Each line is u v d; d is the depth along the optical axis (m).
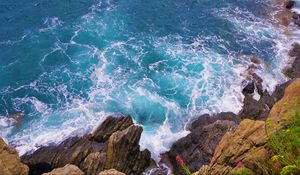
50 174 16.20
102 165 21.48
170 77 29.25
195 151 22.89
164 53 31.53
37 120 25.53
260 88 28.09
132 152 21.94
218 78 29.16
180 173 22.41
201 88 28.34
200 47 32.47
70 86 28.12
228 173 12.60
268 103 26.16
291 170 8.71
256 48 32.47
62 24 34.31
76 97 27.30
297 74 29.47
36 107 26.47
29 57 30.53
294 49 32.28
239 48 32.44
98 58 30.72
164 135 25.03
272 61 31.00
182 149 23.33
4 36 32.53
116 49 31.75
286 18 36.72
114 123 23.73
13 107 26.45
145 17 36.06
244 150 12.73
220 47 32.56
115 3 37.88
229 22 35.75
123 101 27.19
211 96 27.72
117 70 29.73
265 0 39.59
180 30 34.53
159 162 23.34
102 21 35.00
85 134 24.25
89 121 25.47
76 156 22.11
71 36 32.94
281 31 34.78
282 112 12.38
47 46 31.69
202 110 26.72
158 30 34.34
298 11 37.94
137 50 31.77
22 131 24.75
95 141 23.30
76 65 29.97
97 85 28.31
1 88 27.80
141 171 22.44
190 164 22.42
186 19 36.09
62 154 22.31
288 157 9.15
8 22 34.22
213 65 30.41
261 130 13.03
